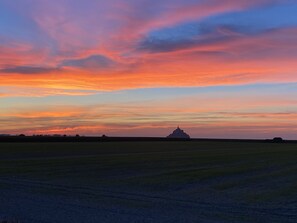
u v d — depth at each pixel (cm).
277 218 1535
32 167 4075
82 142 12300
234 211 1677
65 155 6312
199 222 1421
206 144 12294
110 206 1759
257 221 1471
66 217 1479
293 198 2067
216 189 2456
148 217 1496
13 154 6538
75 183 2767
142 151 7744
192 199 2041
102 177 3155
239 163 4556
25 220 1412
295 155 6116
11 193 2216
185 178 3048
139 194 2214
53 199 1975
